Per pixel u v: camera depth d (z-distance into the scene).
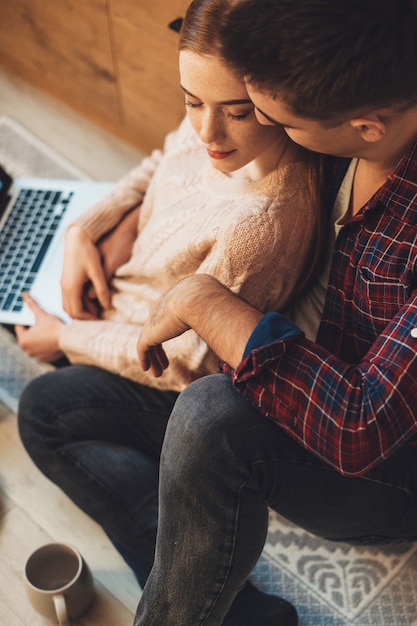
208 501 1.04
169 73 1.83
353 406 0.95
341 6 0.78
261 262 1.13
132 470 1.37
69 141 2.14
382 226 1.04
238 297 1.05
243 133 1.03
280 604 1.33
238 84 0.96
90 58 2.00
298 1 0.79
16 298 1.65
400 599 1.41
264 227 1.12
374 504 1.12
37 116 2.19
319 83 0.82
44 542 1.53
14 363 1.76
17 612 1.44
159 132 2.03
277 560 1.47
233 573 1.08
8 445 1.66
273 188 1.13
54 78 2.17
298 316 1.26
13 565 1.50
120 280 1.46
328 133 0.90
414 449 1.14
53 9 1.95
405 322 0.96
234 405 1.04
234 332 1.01
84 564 1.36
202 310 1.04
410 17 0.80
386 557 1.46
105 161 2.10
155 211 1.35
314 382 0.97
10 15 2.11
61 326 1.53
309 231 1.14
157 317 1.10
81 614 1.43
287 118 0.89
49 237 1.72
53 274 1.67
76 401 1.40
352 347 1.17
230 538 1.06
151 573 1.13
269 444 1.04
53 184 1.80
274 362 0.98
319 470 1.07
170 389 1.34
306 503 1.11
